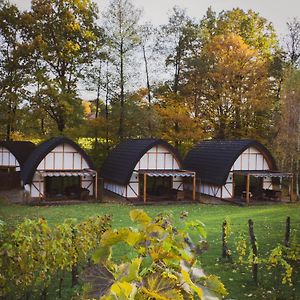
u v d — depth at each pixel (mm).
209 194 31719
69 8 35688
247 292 10227
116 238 2793
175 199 29344
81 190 28234
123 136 36500
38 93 33719
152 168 30312
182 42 38031
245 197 29438
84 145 37719
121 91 36500
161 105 38281
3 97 34312
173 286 2410
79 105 35656
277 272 10797
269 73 37094
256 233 16969
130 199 29312
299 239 15305
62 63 36031
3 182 32281
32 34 35094
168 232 3104
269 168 31703
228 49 37188
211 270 11953
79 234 9516
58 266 8797
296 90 32125
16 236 7766
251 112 36625
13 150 33562
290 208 25672
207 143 35188
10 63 34531
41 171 27969
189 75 37281
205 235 3463
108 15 35875
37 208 24578
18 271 7801
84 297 2535
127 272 2453
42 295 8906
